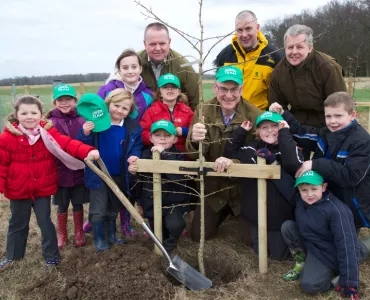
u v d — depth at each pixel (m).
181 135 3.97
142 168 3.44
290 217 3.52
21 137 3.26
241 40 4.79
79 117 4.03
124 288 2.99
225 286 3.22
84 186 3.92
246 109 3.81
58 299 2.98
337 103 3.19
